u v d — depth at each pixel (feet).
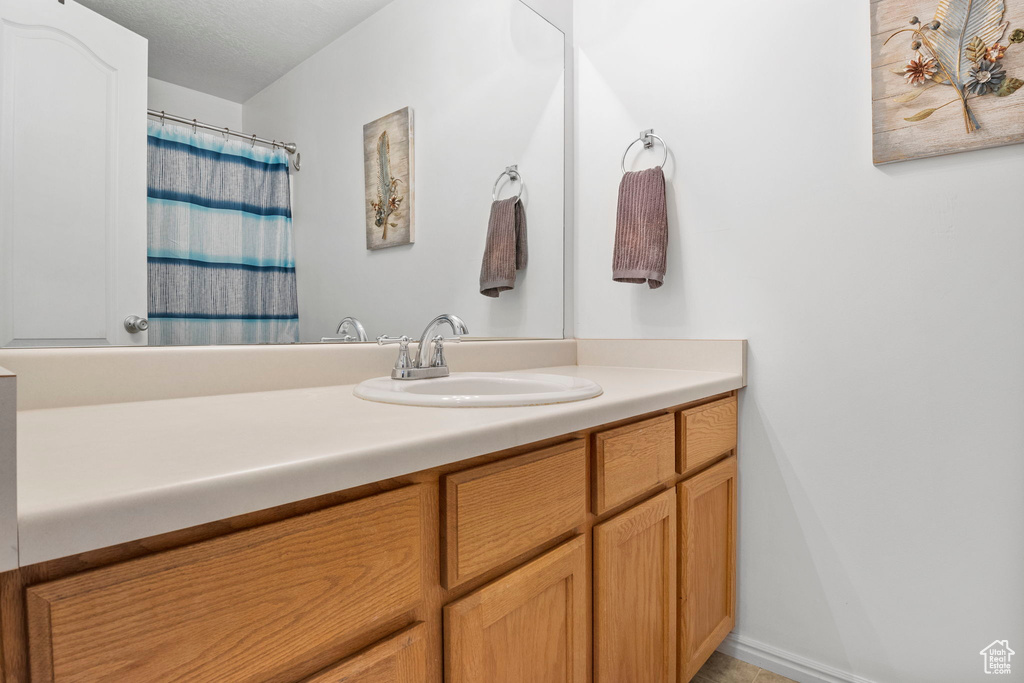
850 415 4.43
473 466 2.37
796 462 4.70
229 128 3.50
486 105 5.17
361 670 1.87
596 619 3.12
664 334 5.42
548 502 2.72
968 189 3.93
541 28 5.76
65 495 1.31
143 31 3.13
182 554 1.44
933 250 4.07
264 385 3.52
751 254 4.88
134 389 2.99
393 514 2.00
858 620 4.43
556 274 5.92
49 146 2.79
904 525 4.22
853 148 4.39
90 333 2.93
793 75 4.66
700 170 5.17
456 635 2.22
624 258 5.16
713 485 4.48
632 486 3.37
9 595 1.22
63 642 1.25
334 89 4.04
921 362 4.13
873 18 4.24
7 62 2.65
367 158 4.25
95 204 2.95
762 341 4.84
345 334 4.11
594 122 5.95
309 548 1.72
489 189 5.22
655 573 3.75
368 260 4.26
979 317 3.91
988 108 3.81
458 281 4.94
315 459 1.71
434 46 4.73
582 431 3.06
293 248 3.82
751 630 4.99
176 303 3.26
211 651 1.50
